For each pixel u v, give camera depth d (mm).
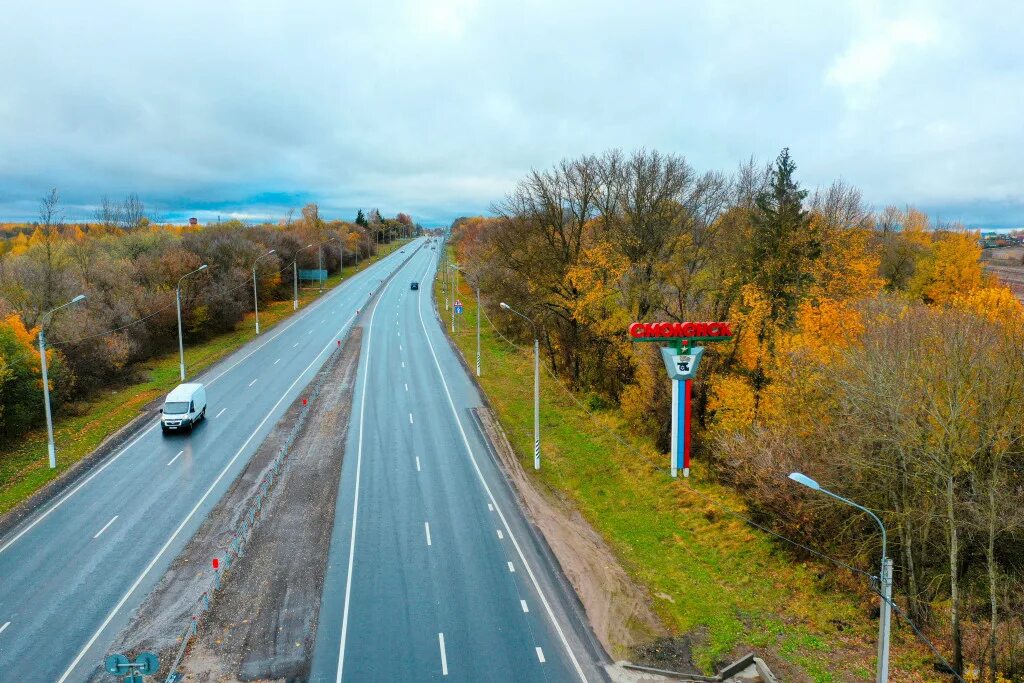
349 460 35719
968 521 20016
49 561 24469
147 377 53062
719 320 35906
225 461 34969
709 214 48500
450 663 19328
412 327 79125
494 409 45469
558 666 19391
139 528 27172
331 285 120000
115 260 67125
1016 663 18469
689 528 28359
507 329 68625
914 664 19375
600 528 28562
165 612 21297
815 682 18719
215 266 77500
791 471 24531
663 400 36906
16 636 19984
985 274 76000
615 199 48562
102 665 18672
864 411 22922
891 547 23297
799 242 31812
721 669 19516
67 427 40094
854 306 34844
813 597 23047
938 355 22172
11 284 50781
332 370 56781
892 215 107125
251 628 20625
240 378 53656
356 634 20516
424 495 31375
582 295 44094
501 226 66125
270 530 27312
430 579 23922
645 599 23125
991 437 20031
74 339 46750
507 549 26344
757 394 30984
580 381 49188
